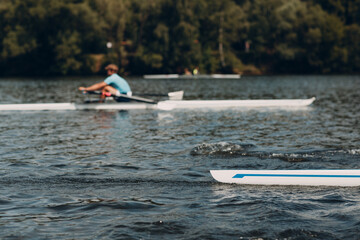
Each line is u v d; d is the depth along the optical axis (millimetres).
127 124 14711
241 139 11781
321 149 10234
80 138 12016
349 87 36906
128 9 69438
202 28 72562
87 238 5270
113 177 7918
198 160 9133
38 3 66062
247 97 26453
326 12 78062
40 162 9117
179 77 61125
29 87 38000
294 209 6113
